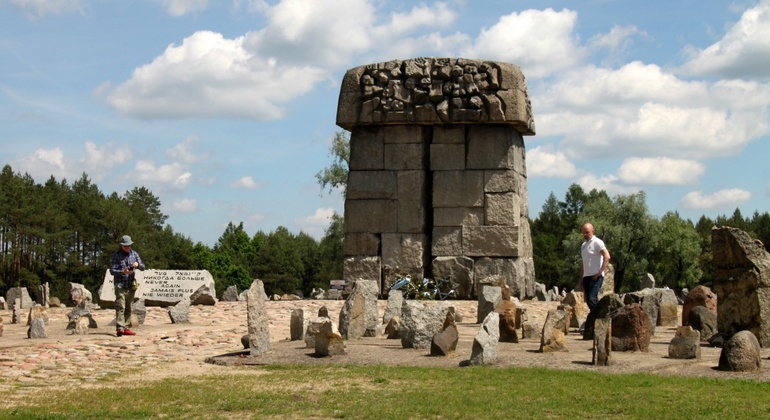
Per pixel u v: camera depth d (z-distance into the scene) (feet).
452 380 40.04
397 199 95.30
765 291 51.44
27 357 50.39
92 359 50.08
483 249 93.61
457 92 93.30
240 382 40.50
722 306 52.80
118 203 254.06
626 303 61.31
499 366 43.91
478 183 94.27
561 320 49.16
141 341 59.00
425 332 50.80
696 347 45.50
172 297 94.89
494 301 69.92
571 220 339.57
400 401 35.37
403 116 94.17
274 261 344.69
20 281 217.15
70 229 236.84
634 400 35.24
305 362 46.26
